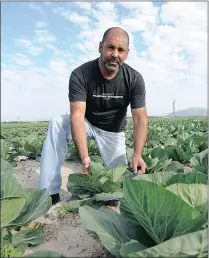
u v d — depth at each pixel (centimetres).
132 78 126
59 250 85
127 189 64
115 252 65
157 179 87
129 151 173
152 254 52
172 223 62
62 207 107
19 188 83
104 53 114
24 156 228
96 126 141
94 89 126
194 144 208
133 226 74
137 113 128
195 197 70
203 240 55
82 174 108
